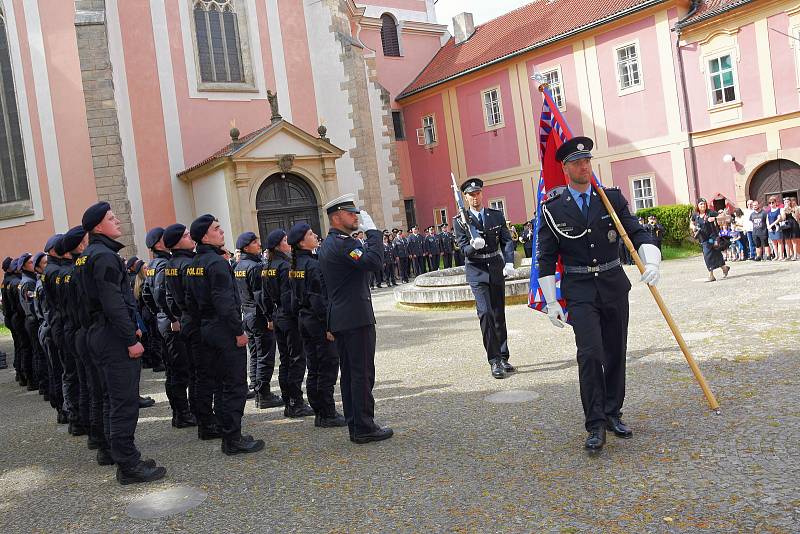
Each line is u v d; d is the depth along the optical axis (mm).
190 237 6586
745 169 24266
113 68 24750
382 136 32375
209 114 26719
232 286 6016
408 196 37438
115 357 5438
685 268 18953
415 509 4242
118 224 5660
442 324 13008
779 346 7266
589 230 5012
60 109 23781
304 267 6574
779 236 17781
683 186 26062
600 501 3988
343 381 6043
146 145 25312
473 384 7566
